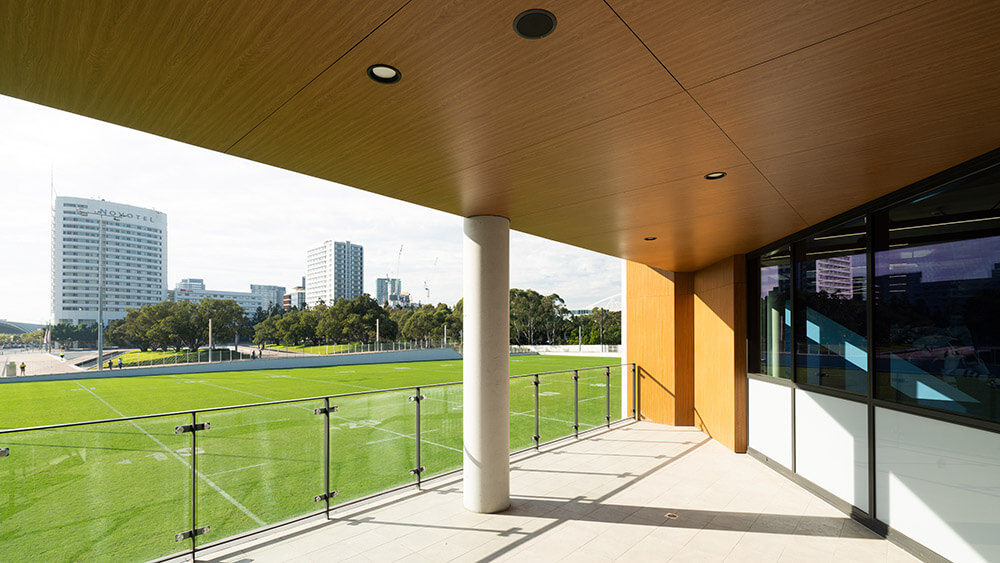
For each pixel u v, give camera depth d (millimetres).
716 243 5934
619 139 2627
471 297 4602
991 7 1459
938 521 3375
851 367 4387
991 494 2979
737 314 6625
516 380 6805
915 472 3596
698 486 5168
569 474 5570
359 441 5309
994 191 2918
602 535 3971
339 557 3566
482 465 4449
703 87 2027
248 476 4641
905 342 3695
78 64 1811
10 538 3369
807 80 1955
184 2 1442
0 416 15164
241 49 1718
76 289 109750
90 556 3609
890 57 1771
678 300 8391
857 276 4281
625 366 8953
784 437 5578
